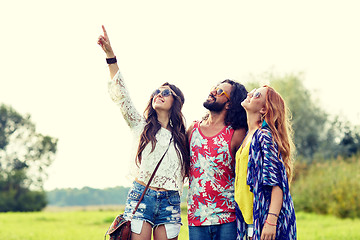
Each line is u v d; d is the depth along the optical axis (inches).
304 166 984.3
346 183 783.1
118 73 183.3
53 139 2313.0
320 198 809.5
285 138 171.6
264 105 172.7
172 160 183.0
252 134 171.3
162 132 185.3
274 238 157.2
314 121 1283.2
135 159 184.5
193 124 192.4
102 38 181.9
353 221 660.1
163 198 180.4
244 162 169.6
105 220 714.2
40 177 2233.0
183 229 195.0
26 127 2314.2
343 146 1274.6
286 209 160.6
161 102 185.3
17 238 510.3
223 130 184.1
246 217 168.4
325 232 503.5
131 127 187.5
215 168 179.9
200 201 180.4
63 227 631.8
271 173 159.5
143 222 177.6
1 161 2247.8
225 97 184.9
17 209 1863.9
